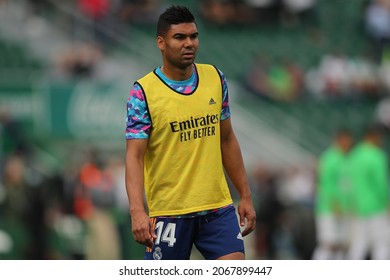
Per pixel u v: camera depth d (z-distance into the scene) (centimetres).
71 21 6469
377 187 4438
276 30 7294
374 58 7269
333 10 7575
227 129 2175
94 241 4681
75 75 6119
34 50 6400
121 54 6372
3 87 5584
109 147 5547
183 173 2103
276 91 6550
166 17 2080
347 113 6744
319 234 4759
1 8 6619
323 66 6862
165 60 2098
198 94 2103
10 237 4775
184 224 2119
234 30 7206
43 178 4894
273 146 6175
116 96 5594
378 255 4453
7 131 5484
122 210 4762
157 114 2080
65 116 5569
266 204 4969
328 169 4550
